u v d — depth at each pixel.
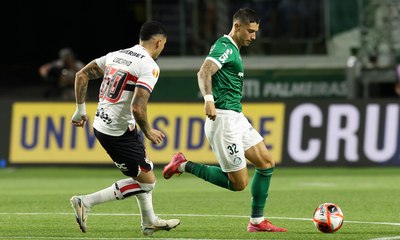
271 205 40.19
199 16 76.81
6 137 65.00
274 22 76.31
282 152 62.16
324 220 29.42
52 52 117.50
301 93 75.75
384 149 61.28
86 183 54.78
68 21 116.88
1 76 115.12
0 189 50.75
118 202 41.06
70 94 77.38
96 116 28.66
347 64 73.00
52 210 37.94
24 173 63.59
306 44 76.12
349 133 61.66
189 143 62.78
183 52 76.81
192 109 63.03
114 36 115.00
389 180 54.34
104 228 31.31
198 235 29.25
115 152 28.34
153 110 63.41
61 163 64.00
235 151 29.50
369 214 36.25
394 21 75.12
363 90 75.00
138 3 108.81
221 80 29.48
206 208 38.81
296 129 62.16
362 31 75.50
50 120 64.56
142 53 28.00
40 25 117.31
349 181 54.00
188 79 76.31
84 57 116.75
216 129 29.56
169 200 42.59
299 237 28.70
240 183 29.81
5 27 117.38
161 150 63.09
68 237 28.73
